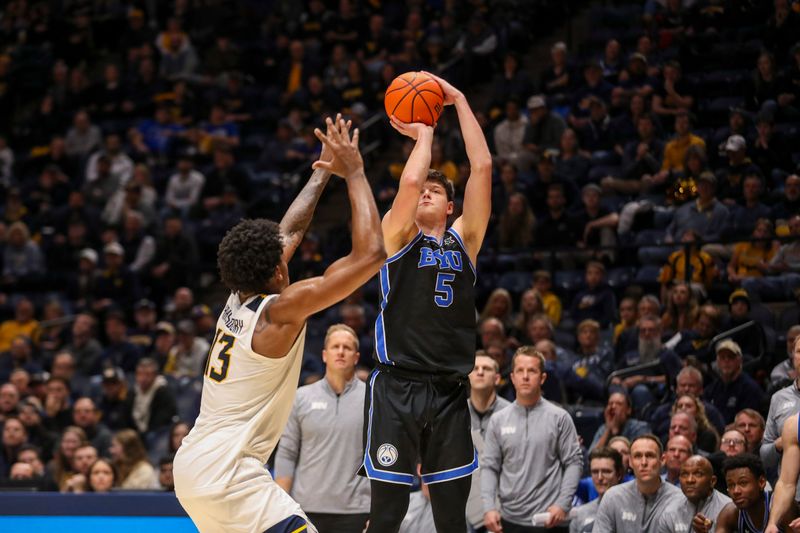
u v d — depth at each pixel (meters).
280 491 5.33
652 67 15.78
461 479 5.59
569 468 8.42
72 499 9.29
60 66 21.52
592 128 15.43
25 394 13.43
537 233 14.23
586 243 13.91
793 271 12.20
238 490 5.23
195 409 13.09
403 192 5.50
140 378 12.80
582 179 14.92
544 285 13.14
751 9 15.95
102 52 22.59
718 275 12.46
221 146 17.72
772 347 11.46
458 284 5.63
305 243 15.69
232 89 19.83
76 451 10.77
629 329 11.77
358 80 18.53
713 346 11.09
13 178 20.06
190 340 14.00
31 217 18.59
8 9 23.30
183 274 16.47
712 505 7.61
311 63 19.30
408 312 5.58
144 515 9.23
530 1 18.36
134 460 10.81
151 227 17.38
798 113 14.16
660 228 13.78
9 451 11.84
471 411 8.99
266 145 18.17
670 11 16.42
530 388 8.44
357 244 5.02
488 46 17.83
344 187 17.73
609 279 13.57
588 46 17.23
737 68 15.59
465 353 5.62
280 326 5.20
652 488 7.84
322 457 8.20
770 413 7.77
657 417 9.85
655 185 14.26
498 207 14.98
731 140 13.53
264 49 20.53
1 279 17.22
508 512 8.48
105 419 12.98
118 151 18.61
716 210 13.04
